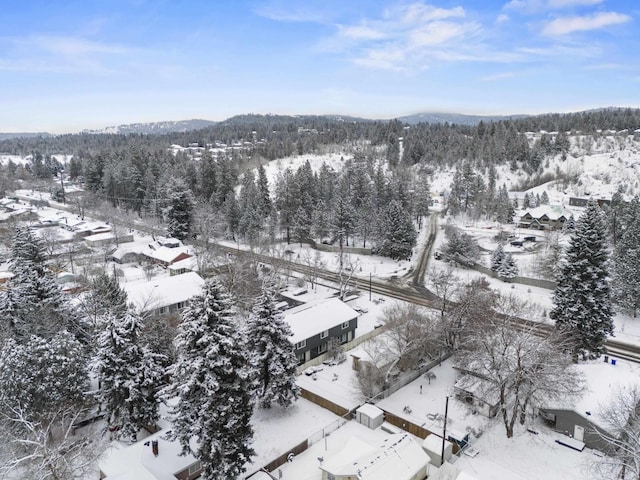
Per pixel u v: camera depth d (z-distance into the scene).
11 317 42.88
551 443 34.00
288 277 76.56
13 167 199.50
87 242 96.31
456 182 137.12
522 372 33.91
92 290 53.62
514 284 72.81
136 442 34.50
